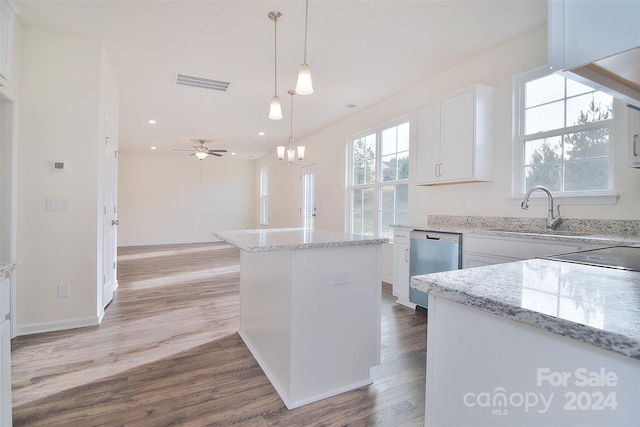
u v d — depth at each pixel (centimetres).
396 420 163
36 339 255
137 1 235
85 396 181
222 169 956
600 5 60
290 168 743
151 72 354
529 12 250
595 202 241
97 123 285
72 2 236
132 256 666
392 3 238
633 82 80
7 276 128
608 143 239
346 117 523
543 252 221
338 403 177
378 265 202
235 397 182
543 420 63
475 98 296
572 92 261
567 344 60
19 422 159
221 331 276
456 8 245
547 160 277
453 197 348
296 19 258
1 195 249
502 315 67
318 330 182
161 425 158
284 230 273
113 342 252
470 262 272
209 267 553
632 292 74
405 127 417
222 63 333
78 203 280
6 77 225
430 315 88
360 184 500
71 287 280
